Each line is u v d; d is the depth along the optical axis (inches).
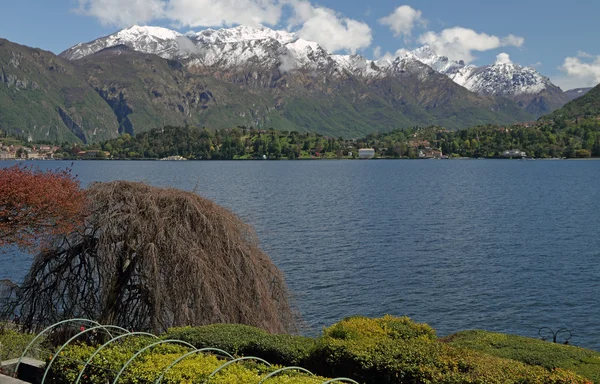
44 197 727.7
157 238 769.6
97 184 822.5
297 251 2006.6
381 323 605.0
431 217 3078.2
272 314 831.7
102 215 786.8
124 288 780.6
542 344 629.3
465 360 469.4
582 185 5639.8
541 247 2130.9
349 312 1293.1
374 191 4921.3
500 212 3336.6
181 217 794.8
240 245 831.1
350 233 2454.5
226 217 843.4
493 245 2171.5
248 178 6624.0
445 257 1925.4
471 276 1647.4
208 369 408.5
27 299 809.5
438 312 1307.8
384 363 479.8
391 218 3014.3
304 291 1462.8
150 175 6948.8
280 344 553.0
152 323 754.8
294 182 6003.9
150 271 753.6
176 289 760.3
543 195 4544.8
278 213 3191.4
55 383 473.1
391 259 1879.9
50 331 765.9
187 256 764.0
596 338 1138.7
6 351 613.3
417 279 1606.8
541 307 1344.7
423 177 7199.8
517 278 1622.8
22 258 1824.6
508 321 1245.7
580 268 1754.4
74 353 479.2
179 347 486.6
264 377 384.8
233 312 789.9
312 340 573.9
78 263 832.3
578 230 2576.3
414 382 462.9
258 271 836.6
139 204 792.3
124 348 486.9
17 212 713.6
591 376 502.3
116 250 783.1
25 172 790.5
